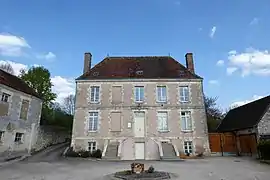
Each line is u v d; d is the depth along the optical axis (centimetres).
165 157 1725
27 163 1478
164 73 2280
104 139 2008
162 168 1248
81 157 1833
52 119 3136
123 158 1884
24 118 1964
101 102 2111
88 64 2358
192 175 1021
